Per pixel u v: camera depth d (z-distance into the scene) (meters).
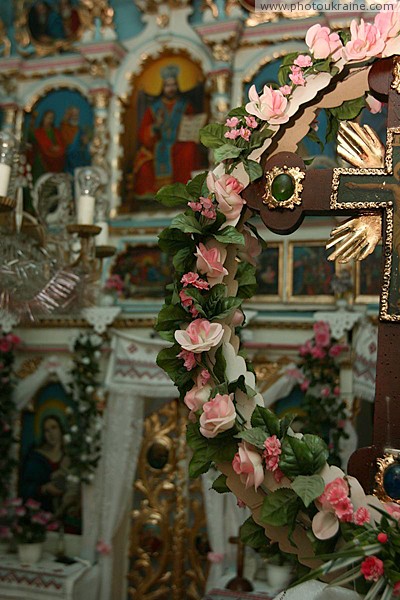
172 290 2.03
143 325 8.22
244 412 1.88
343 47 2.00
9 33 9.53
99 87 8.75
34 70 9.27
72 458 8.14
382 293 1.90
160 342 7.97
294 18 8.12
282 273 7.88
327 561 1.71
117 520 8.04
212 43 8.27
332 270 7.73
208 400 1.88
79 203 4.89
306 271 7.82
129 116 8.87
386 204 1.95
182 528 8.30
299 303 7.77
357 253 2.03
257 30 8.25
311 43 2.02
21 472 8.73
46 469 8.65
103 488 8.16
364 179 1.97
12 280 4.44
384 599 1.60
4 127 9.19
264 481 1.82
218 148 2.01
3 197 4.23
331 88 2.01
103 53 8.76
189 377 1.93
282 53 8.20
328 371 7.32
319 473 1.78
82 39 8.98
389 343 1.88
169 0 8.80
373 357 7.11
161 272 8.39
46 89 9.23
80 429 8.22
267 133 2.00
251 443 1.79
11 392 8.63
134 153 8.77
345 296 7.46
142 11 8.98
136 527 8.48
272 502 1.76
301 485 1.71
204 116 8.61
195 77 8.70
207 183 2.01
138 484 8.48
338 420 7.20
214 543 7.61
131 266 8.51
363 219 2.04
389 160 1.97
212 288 1.95
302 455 1.77
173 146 8.65
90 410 8.23
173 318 1.96
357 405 7.32
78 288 5.03
